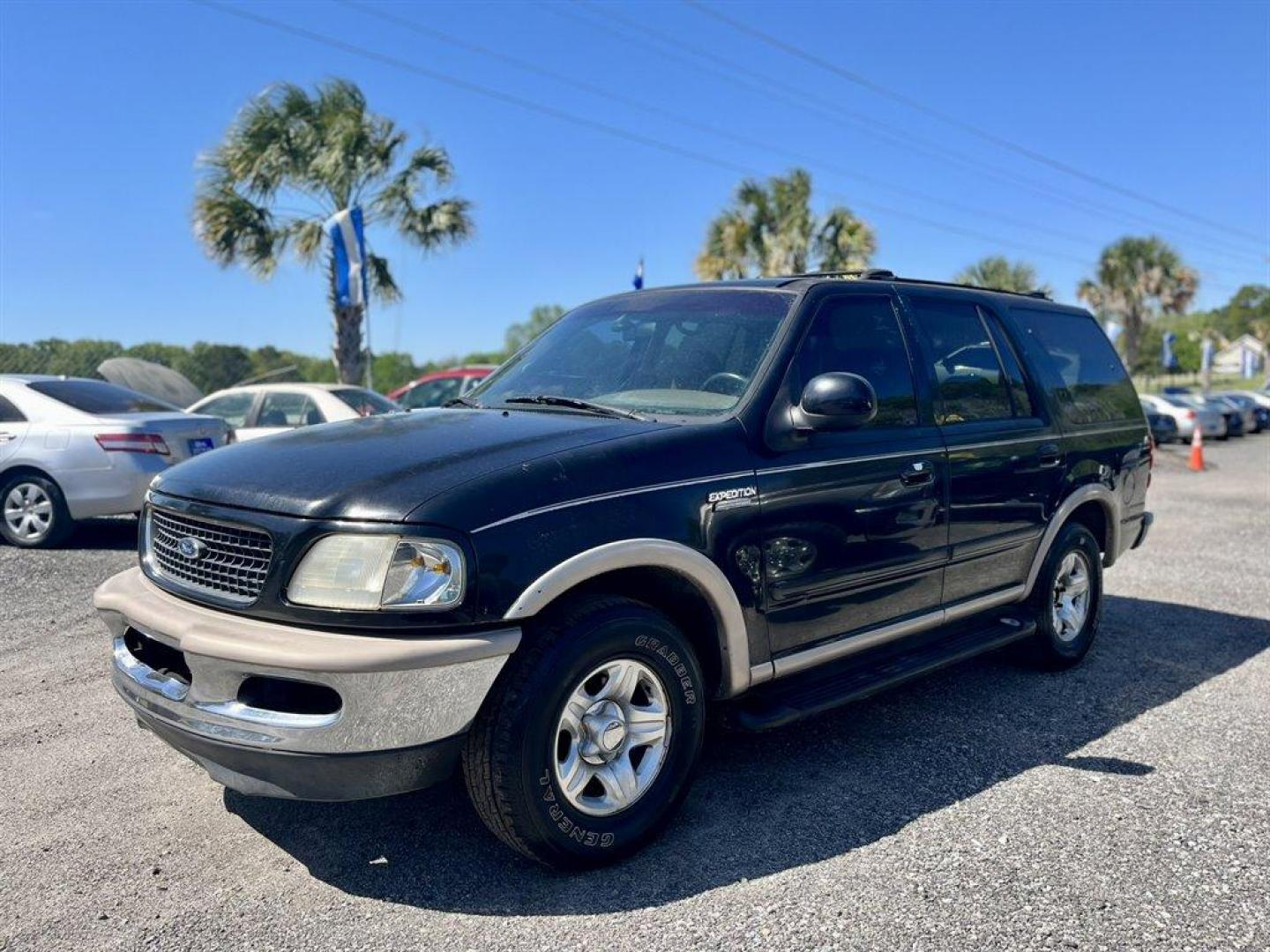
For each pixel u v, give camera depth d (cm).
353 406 1059
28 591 660
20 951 260
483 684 270
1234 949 260
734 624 326
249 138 1560
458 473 284
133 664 307
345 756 260
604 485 297
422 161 1661
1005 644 460
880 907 278
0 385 814
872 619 384
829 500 356
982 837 322
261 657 260
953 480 413
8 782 365
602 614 291
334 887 290
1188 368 8081
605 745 293
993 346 472
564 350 420
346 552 267
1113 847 316
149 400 888
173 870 301
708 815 336
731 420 341
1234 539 967
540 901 282
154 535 323
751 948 258
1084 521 540
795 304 382
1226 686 489
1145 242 3616
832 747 401
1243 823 334
